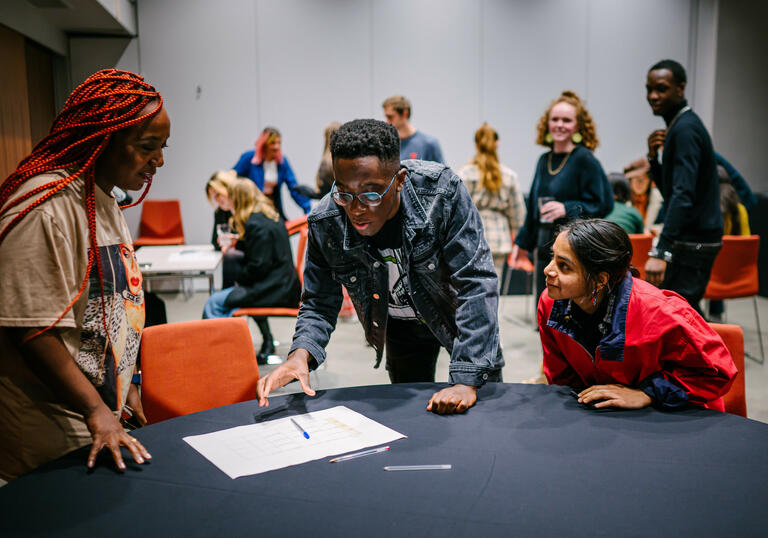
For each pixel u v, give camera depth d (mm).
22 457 1427
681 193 3119
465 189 1664
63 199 1323
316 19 6793
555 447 1356
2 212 1292
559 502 1134
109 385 1473
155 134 1394
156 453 1348
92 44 6457
